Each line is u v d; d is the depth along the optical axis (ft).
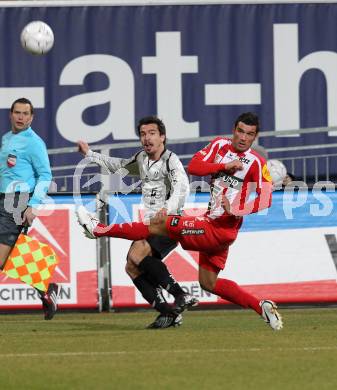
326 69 176.96
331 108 177.17
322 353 87.25
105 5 174.91
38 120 174.70
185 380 74.08
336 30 176.86
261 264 131.95
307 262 132.46
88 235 104.01
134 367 79.97
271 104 176.55
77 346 93.50
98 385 72.23
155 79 175.63
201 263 104.58
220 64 175.83
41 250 117.91
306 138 176.14
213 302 132.16
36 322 119.55
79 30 175.01
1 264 114.52
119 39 175.32
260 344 93.66
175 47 175.32
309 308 132.98
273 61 176.35
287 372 77.46
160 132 104.78
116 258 131.23
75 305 130.82
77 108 175.11
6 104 174.19
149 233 102.94
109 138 175.22
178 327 110.01
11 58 173.88
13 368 80.18
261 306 103.65
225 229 101.04
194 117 175.63
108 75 175.22
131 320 120.98
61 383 73.20
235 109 176.35
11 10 173.78
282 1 175.94
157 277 106.93
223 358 84.43
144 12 175.42
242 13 175.94
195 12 175.52
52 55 174.81
